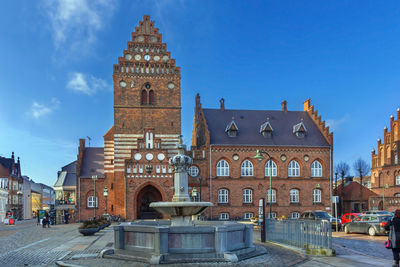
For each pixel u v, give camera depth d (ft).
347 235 122.11
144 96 216.33
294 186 219.00
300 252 73.00
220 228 62.34
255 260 63.31
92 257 67.67
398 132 268.00
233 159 215.92
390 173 269.85
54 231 144.25
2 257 72.08
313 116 240.73
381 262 61.31
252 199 215.72
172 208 73.56
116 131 210.18
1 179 300.40
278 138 225.35
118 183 205.67
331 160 224.12
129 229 65.41
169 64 218.38
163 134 213.46
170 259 59.77
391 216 125.59
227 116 235.81
